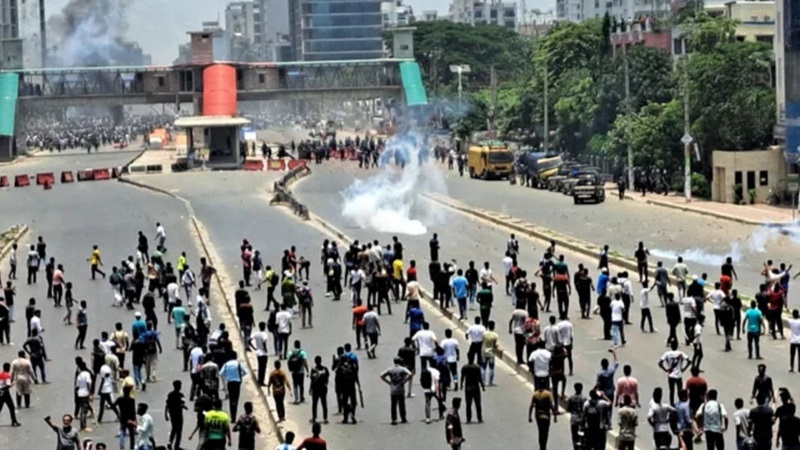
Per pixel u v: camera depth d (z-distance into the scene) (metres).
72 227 129.12
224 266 96.19
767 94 141.38
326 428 51.03
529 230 112.00
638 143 149.50
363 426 51.19
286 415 53.19
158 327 73.69
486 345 56.81
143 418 45.50
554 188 156.62
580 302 71.38
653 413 42.94
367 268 80.25
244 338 65.44
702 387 45.41
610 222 119.38
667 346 62.47
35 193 175.75
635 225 116.19
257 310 77.25
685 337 63.09
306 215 127.19
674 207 130.38
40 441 51.06
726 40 161.25
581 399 43.91
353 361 51.91
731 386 53.72
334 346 66.25
